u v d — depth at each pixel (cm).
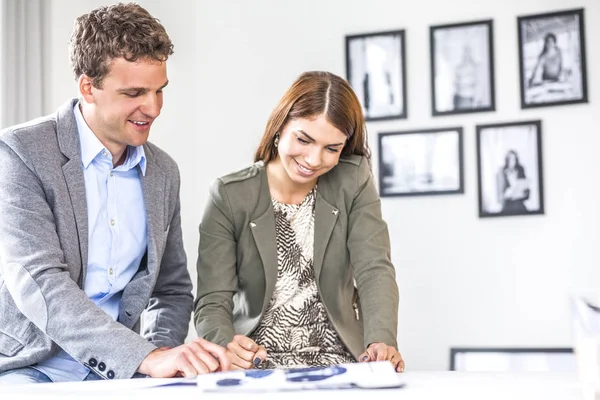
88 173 178
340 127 175
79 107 180
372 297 174
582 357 89
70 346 145
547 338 346
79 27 168
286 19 384
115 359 140
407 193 365
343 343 179
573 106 352
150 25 166
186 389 104
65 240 168
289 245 183
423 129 367
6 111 342
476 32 365
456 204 360
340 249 185
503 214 354
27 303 151
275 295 181
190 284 199
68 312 147
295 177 179
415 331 359
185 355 132
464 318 355
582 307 89
